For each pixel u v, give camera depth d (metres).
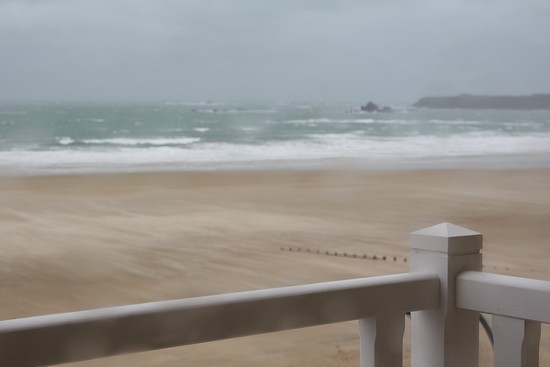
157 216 11.55
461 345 1.48
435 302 1.45
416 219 11.49
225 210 12.25
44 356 1.07
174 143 31.14
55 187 15.23
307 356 4.54
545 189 15.24
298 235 9.96
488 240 9.59
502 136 37.28
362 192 14.73
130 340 1.14
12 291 6.63
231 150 27.27
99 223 10.84
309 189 15.19
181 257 8.34
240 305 1.23
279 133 39.44
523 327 1.38
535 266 7.98
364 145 30.20
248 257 8.42
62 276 7.30
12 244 9.02
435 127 46.41
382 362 1.38
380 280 1.38
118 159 22.91
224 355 4.53
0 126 43.25
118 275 7.37
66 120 52.31
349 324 5.32
